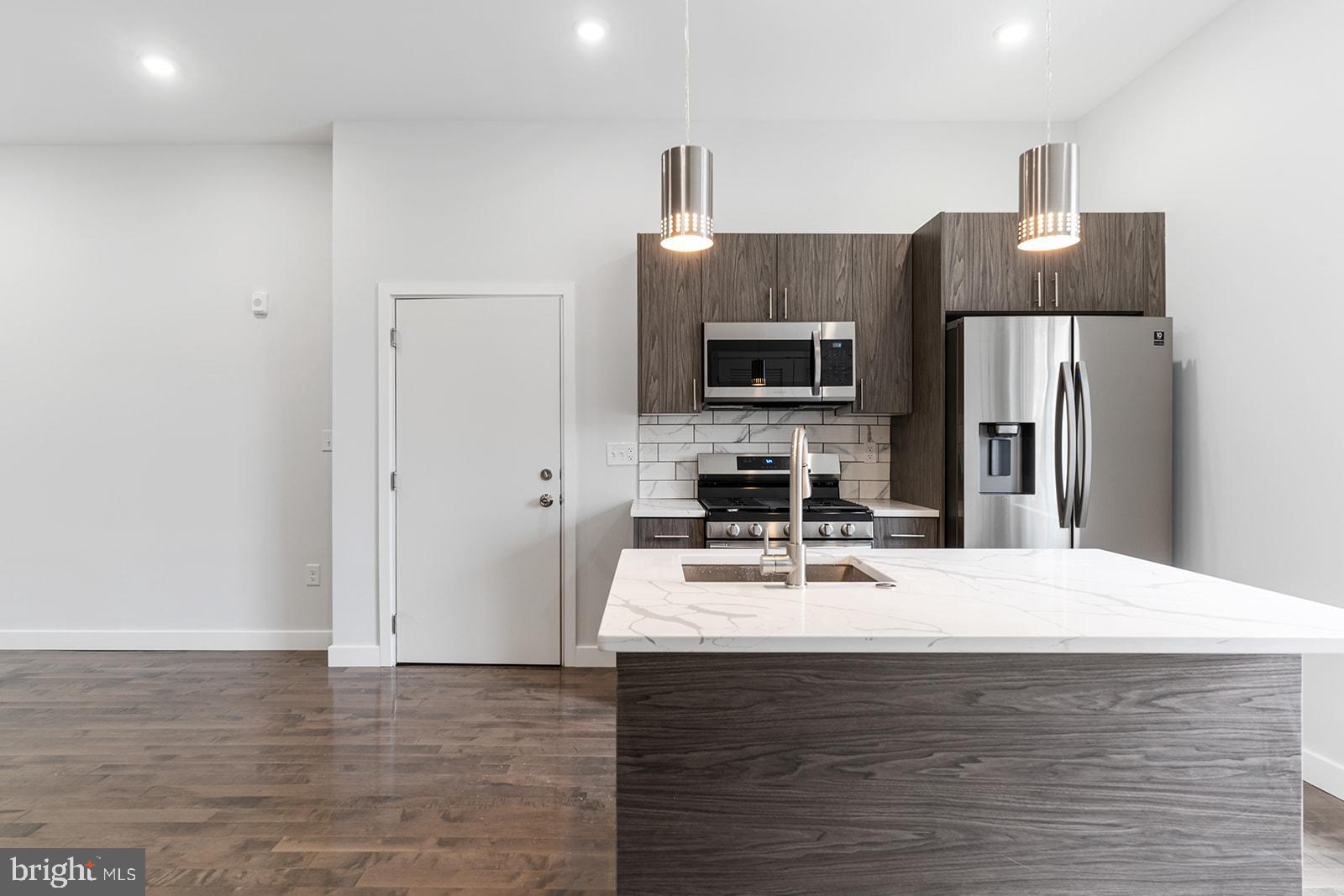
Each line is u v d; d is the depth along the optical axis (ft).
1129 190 11.32
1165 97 10.49
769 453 12.80
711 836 4.68
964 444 10.18
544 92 11.47
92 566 13.34
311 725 9.78
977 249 10.75
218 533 13.35
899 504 11.90
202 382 13.32
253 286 13.30
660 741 4.66
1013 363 10.12
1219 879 4.65
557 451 12.47
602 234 12.46
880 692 4.67
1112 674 4.66
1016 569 6.33
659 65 10.65
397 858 6.68
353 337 12.41
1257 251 8.96
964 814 4.68
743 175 12.60
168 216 13.26
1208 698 4.64
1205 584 5.71
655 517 11.02
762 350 11.46
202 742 9.20
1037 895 4.68
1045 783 4.66
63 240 13.25
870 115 12.37
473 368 12.44
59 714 10.16
